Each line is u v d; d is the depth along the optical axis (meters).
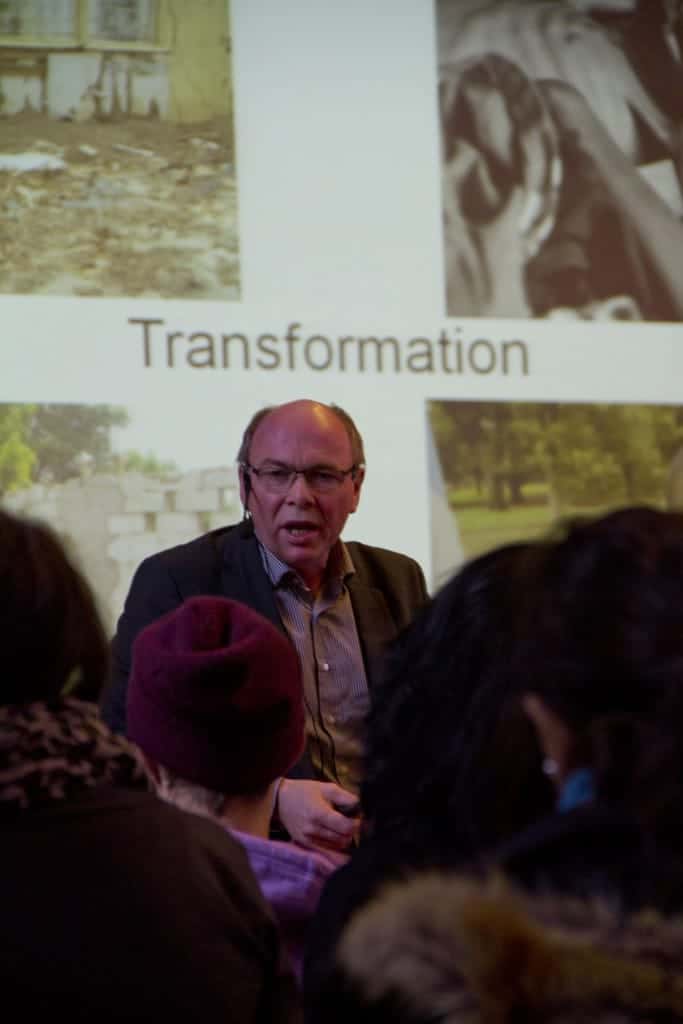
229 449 5.78
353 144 6.10
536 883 1.22
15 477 5.52
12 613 1.60
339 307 6.00
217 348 5.82
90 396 5.65
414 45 6.23
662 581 1.32
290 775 3.74
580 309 6.37
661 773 1.25
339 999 1.42
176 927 1.62
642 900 1.19
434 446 6.04
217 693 2.08
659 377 6.46
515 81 6.36
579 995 1.06
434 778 1.65
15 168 5.69
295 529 3.88
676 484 6.43
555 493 6.23
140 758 1.74
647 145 6.52
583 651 1.32
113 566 5.60
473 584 1.71
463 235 6.21
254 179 5.96
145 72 5.88
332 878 1.67
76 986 1.54
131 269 5.76
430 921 1.10
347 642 3.95
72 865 1.58
